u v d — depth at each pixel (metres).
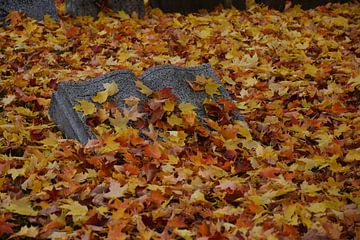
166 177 6.19
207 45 11.05
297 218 5.43
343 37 11.81
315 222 5.42
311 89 8.98
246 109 8.35
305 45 11.04
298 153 7.07
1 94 8.69
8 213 5.56
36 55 10.19
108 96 7.41
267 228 5.25
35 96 8.41
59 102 7.37
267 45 11.12
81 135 7.02
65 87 7.39
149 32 11.69
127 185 5.92
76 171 6.29
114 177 6.18
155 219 5.41
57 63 10.05
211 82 7.87
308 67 9.79
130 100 7.35
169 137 7.09
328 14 13.35
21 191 5.89
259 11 13.51
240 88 9.21
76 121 7.12
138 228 5.21
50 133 7.19
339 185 6.24
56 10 12.12
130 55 10.23
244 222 5.34
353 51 10.97
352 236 5.30
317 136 7.44
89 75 9.30
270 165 6.71
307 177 6.45
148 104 7.37
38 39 10.90
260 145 7.17
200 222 5.43
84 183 6.19
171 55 10.64
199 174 6.29
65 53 10.50
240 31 11.91
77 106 7.16
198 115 7.61
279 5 13.76
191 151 6.90
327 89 9.02
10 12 11.66
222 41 11.20
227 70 9.91
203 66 8.18
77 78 9.20
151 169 6.27
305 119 7.96
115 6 12.56
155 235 5.18
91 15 12.46
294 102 8.56
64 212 5.56
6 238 5.29
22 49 10.44
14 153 6.93
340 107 8.30
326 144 7.18
